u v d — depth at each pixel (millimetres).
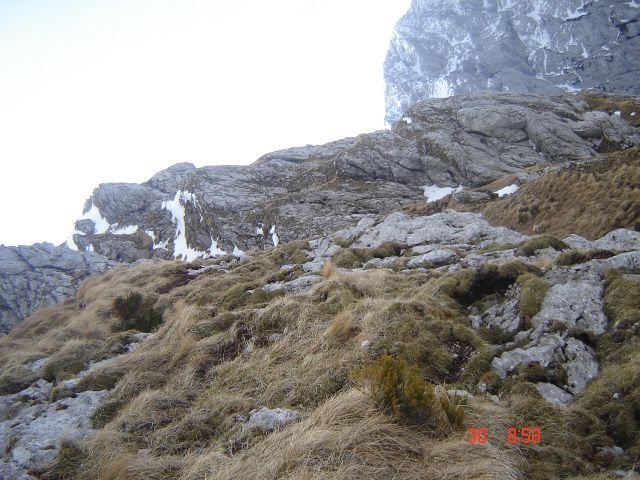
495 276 9805
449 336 7988
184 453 6562
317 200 55406
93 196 85625
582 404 6102
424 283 11070
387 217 22141
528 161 56250
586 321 7746
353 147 65625
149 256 64125
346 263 16234
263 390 7723
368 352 7727
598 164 35312
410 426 5809
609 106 68062
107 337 14055
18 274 38625
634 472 4867
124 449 6828
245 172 69938
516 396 6398
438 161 58094
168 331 11328
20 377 11453
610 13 185000
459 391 6590
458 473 4910
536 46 199000
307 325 9211
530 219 35000
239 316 10516
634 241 13289
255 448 5953
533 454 5449
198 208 63656
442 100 75812
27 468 6980
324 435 5598
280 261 20078
